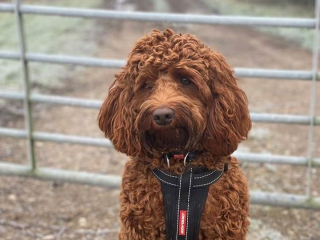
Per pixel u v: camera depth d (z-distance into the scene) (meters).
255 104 2.05
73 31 3.44
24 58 1.13
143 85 0.65
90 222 1.10
